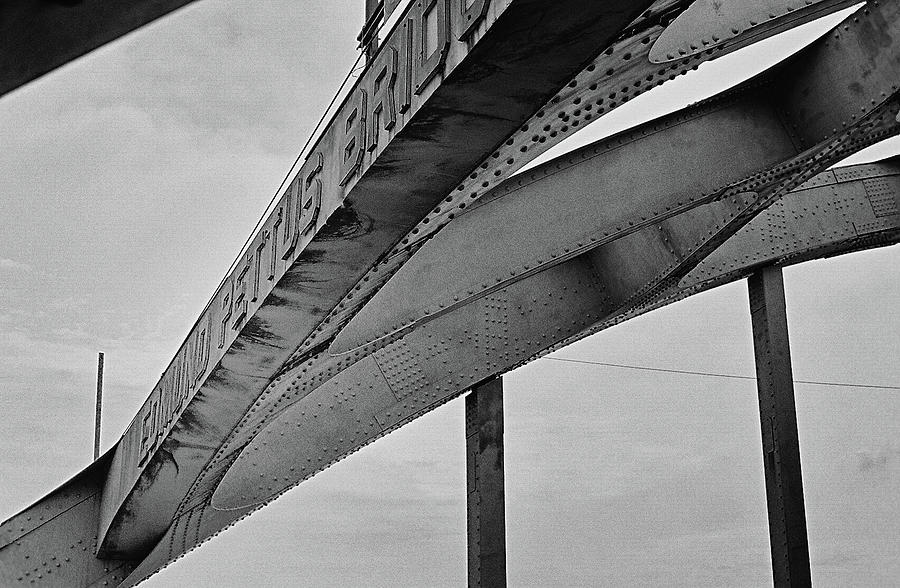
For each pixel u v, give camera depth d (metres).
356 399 14.52
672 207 11.04
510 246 10.97
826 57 11.18
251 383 11.14
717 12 8.97
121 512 13.84
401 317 10.95
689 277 14.75
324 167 8.62
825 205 15.59
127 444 13.98
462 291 10.94
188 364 11.87
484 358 14.46
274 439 14.32
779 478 14.41
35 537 14.73
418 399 14.48
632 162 11.05
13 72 2.52
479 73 6.40
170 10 2.62
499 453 14.41
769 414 14.83
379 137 7.50
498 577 13.95
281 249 9.35
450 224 11.12
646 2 5.66
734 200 12.08
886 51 10.58
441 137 7.19
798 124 11.40
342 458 14.51
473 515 14.23
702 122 11.30
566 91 7.79
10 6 2.34
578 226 10.92
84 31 2.52
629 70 8.20
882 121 11.14
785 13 9.13
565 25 5.87
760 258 15.09
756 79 11.48
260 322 9.97
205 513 14.48
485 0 6.00
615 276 13.89
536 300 14.47
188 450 12.49
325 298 9.56
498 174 8.18
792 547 14.07
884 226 15.67
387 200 8.06
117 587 15.16
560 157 11.16
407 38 7.23
